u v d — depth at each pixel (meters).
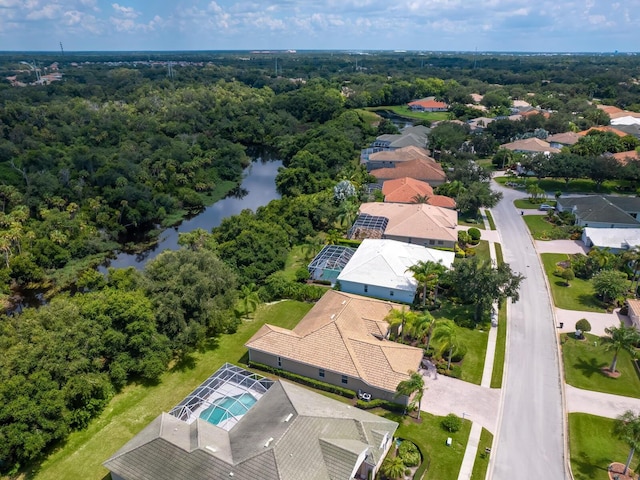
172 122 175.88
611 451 41.38
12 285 79.75
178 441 36.94
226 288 59.59
